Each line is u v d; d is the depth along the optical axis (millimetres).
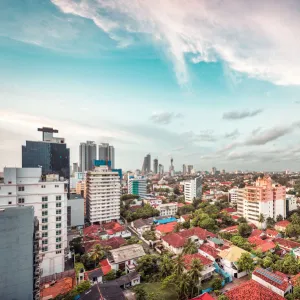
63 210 53969
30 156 106438
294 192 142500
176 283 41500
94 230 81125
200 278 44000
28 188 50688
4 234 30281
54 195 53000
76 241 65438
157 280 46844
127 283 44969
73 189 168500
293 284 40312
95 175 99938
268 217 88000
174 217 103250
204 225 79188
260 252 55344
